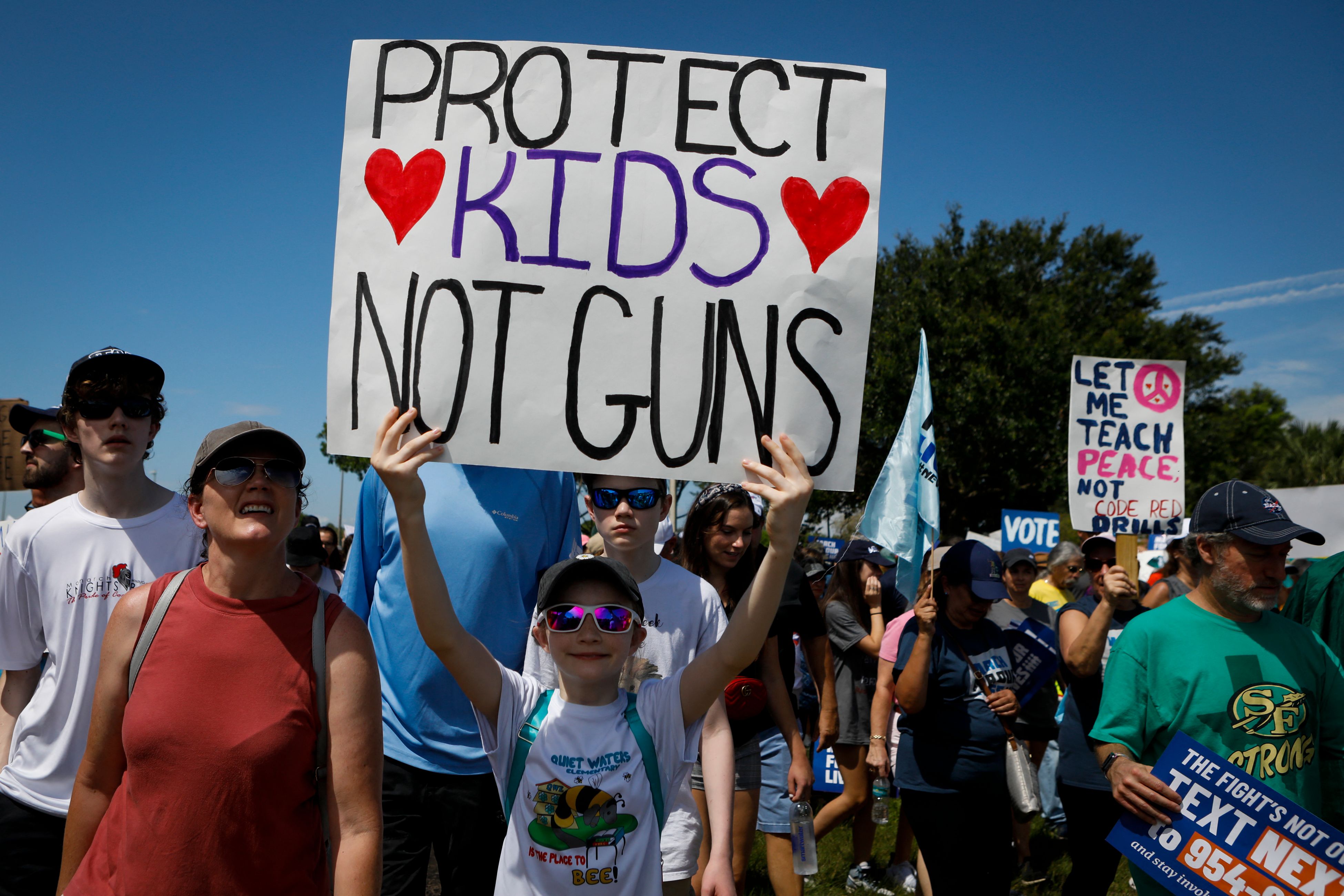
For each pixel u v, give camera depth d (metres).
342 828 2.00
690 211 2.40
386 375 2.39
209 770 1.92
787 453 2.19
